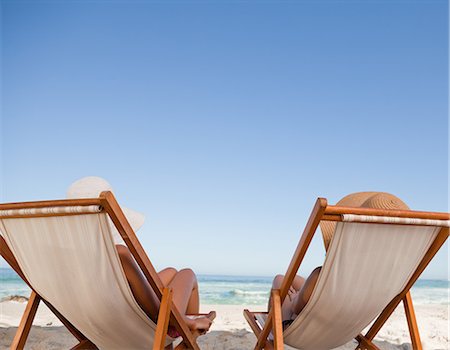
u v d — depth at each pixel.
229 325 5.41
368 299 2.31
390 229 2.12
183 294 2.53
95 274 2.17
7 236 2.16
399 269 2.25
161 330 2.14
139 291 2.30
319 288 2.24
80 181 2.71
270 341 2.60
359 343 2.85
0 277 15.50
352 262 2.17
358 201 2.80
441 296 15.79
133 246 2.04
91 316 2.34
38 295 2.46
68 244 2.10
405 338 4.67
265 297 16.06
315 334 2.49
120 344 2.58
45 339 4.04
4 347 3.73
